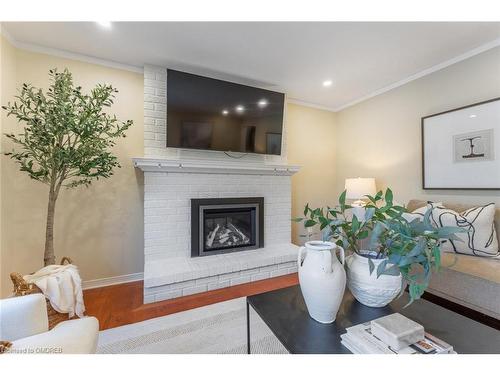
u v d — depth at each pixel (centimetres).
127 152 255
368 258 114
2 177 194
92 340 103
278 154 308
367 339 91
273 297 135
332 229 123
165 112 261
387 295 112
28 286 131
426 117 264
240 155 303
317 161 379
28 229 217
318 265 106
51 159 178
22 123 212
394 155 303
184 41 213
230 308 202
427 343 86
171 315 191
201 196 269
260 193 302
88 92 236
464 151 233
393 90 304
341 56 239
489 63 217
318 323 110
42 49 220
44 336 97
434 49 227
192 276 226
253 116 291
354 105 360
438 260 93
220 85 272
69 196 232
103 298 219
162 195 251
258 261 258
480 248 184
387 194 115
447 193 249
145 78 253
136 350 149
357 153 355
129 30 198
